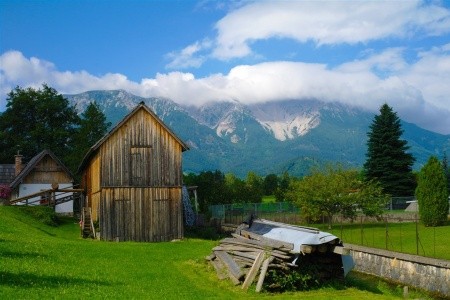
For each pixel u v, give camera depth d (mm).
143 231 47219
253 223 33344
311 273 25438
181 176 48875
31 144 96500
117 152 47625
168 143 48875
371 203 57000
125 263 28703
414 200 65062
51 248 31406
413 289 27750
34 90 101438
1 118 99750
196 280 25422
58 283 19688
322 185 56969
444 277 26062
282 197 92250
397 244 40562
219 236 55344
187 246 40750
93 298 17625
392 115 83375
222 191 80688
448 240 41406
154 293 20453
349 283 26469
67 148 99312
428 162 53969
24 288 17766
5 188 71625
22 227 41469
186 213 64938
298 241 25672
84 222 48375
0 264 22078
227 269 26016
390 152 82000
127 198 47312
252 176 127312
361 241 40562
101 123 92938
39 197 70750
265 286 23969
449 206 59250
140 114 48469
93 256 30422
